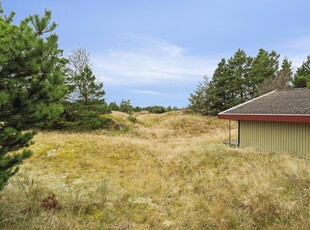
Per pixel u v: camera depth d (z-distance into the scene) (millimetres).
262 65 35344
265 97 16266
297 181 6445
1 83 3918
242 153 10734
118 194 6559
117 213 5488
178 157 10477
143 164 9688
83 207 5520
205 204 5848
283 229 4473
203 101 31453
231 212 5289
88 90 20125
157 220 5262
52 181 7410
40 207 5215
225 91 30531
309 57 28828
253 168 8266
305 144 10445
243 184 6723
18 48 3672
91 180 7688
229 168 8609
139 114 37438
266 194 5688
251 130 13711
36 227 4344
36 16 4180
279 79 30844
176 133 24047
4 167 4195
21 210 4887
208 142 17203
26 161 9352
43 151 10602
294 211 4934
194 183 7434
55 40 4066
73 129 19188
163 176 8305
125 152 11359
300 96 13344
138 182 7477
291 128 11195
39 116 4125
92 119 19531
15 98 3906
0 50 3607
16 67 3873
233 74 31609
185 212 5516
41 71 4148
